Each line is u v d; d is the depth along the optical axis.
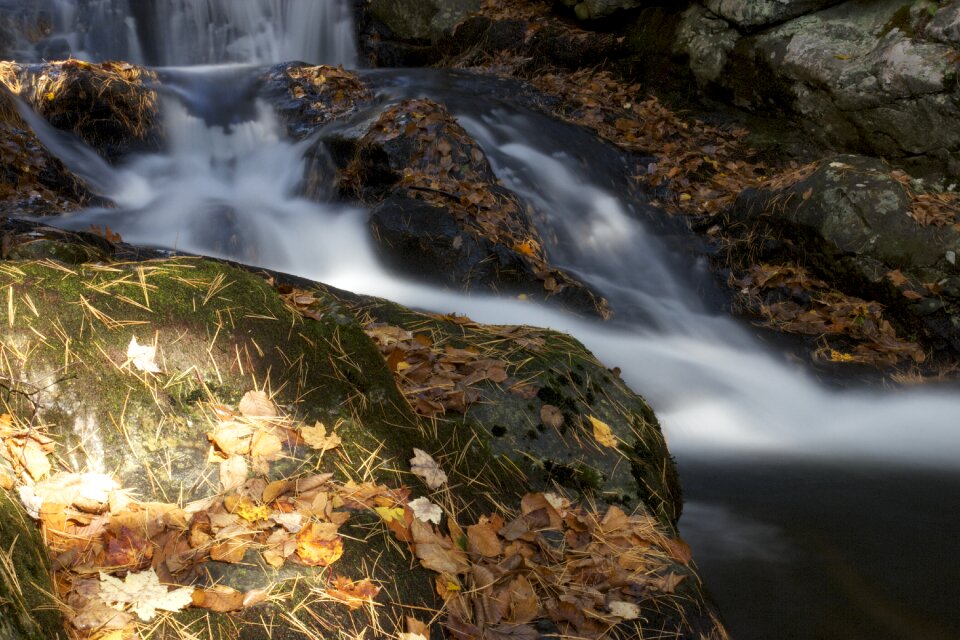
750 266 8.15
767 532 4.11
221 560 2.23
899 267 7.47
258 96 9.77
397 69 10.88
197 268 2.88
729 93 10.32
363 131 7.92
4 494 2.09
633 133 9.98
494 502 2.86
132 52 12.18
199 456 2.50
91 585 2.07
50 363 2.46
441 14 12.68
